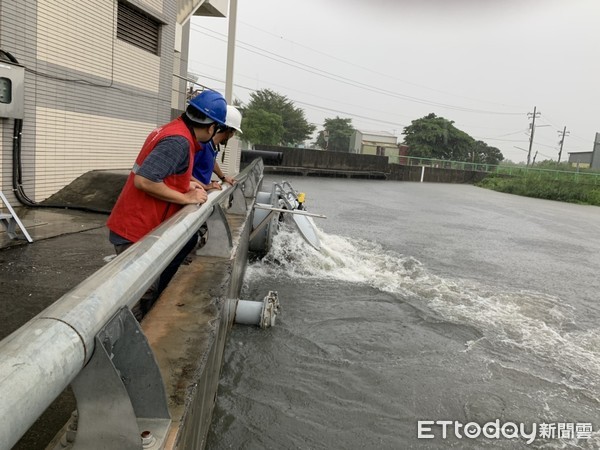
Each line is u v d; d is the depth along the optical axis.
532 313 7.12
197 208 2.83
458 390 4.67
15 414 0.88
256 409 4.02
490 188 43.19
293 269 8.27
